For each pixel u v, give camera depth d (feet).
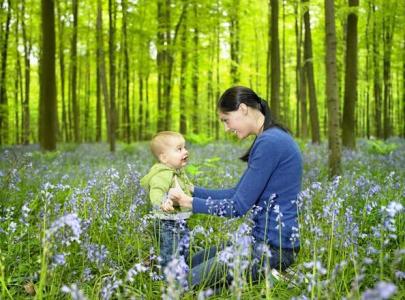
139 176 16.16
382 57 76.38
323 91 107.24
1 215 15.94
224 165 30.71
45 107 44.55
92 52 88.38
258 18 81.56
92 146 62.03
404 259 10.16
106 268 11.16
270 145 10.93
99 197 14.02
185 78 62.59
